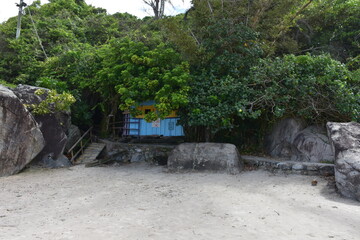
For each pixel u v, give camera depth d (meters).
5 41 17.92
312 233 4.47
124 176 9.55
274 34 11.99
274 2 11.68
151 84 10.20
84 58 14.38
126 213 5.62
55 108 10.98
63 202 6.59
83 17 23.92
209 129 11.58
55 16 22.20
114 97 13.52
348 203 6.26
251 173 9.21
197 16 11.65
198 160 9.95
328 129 8.11
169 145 12.38
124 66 11.23
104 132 14.77
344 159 6.88
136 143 13.28
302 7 12.34
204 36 11.47
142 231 4.53
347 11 13.39
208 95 10.23
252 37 10.75
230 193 7.15
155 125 12.88
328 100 9.58
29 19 20.89
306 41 14.55
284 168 9.11
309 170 8.64
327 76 9.24
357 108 9.20
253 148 11.84
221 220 5.14
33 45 17.69
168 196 6.99
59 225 4.86
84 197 7.04
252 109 10.45
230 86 9.85
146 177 9.34
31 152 10.02
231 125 10.02
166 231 4.54
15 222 5.06
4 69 16.05
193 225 4.87
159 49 11.14
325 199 6.55
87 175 9.68
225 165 9.52
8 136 9.44
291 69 9.56
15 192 7.54
